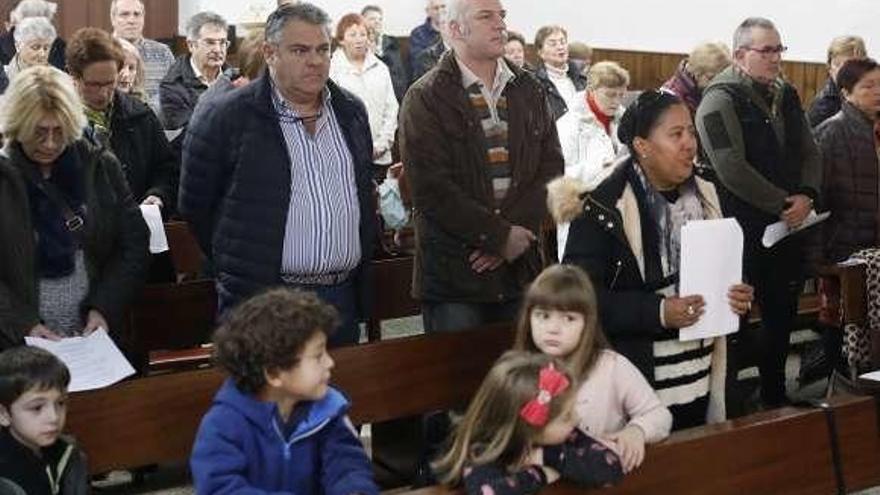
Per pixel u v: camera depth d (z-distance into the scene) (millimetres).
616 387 2498
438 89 3287
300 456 2154
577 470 2145
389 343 3143
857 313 3898
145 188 4176
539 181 3410
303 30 2990
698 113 4188
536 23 8867
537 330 2484
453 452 2176
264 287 3008
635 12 9125
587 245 2627
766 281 4285
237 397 2119
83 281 3125
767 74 4145
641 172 2656
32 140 2979
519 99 3389
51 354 2525
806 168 4254
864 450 2645
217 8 7633
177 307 3941
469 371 3260
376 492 2178
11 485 2326
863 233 4422
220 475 2055
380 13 7426
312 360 2092
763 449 2490
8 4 7281
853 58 4660
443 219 3268
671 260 2664
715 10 9039
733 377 2934
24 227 2990
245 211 3023
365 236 3219
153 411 2756
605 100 5188
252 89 3064
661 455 2357
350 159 3160
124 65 4422
